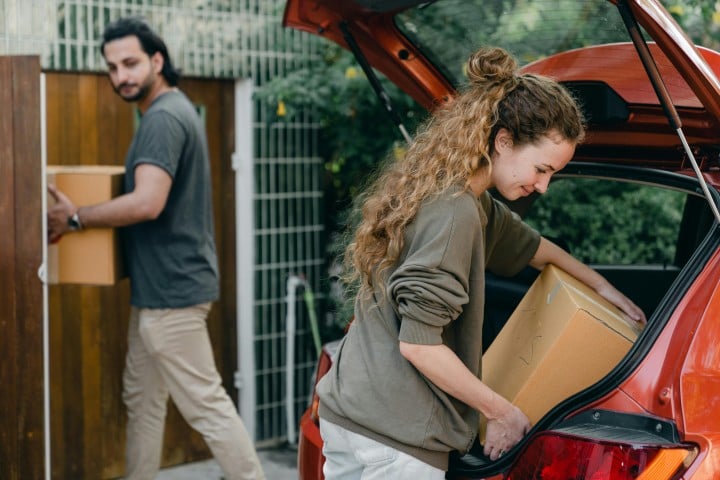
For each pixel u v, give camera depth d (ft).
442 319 6.57
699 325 6.73
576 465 6.39
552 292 7.91
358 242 7.21
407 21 9.72
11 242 11.08
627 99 8.03
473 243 6.80
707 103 6.82
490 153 6.99
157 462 13.35
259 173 16.29
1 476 11.17
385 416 6.88
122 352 15.35
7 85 10.92
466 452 7.20
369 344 7.11
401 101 16.10
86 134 14.69
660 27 6.48
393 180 7.19
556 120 6.79
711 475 6.31
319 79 15.88
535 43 10.79
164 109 12.34
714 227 7.13
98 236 12.12
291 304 16.57
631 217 16.38
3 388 11.14
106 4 14.48
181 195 12.51
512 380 7.65
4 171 11.02
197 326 12.68
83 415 15.02
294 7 9.77
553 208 16.25
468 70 7.16
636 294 11.45
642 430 6.49
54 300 14.62
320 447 8.71
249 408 16.58
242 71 15.85
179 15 15.15
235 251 16.37
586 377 7.36
